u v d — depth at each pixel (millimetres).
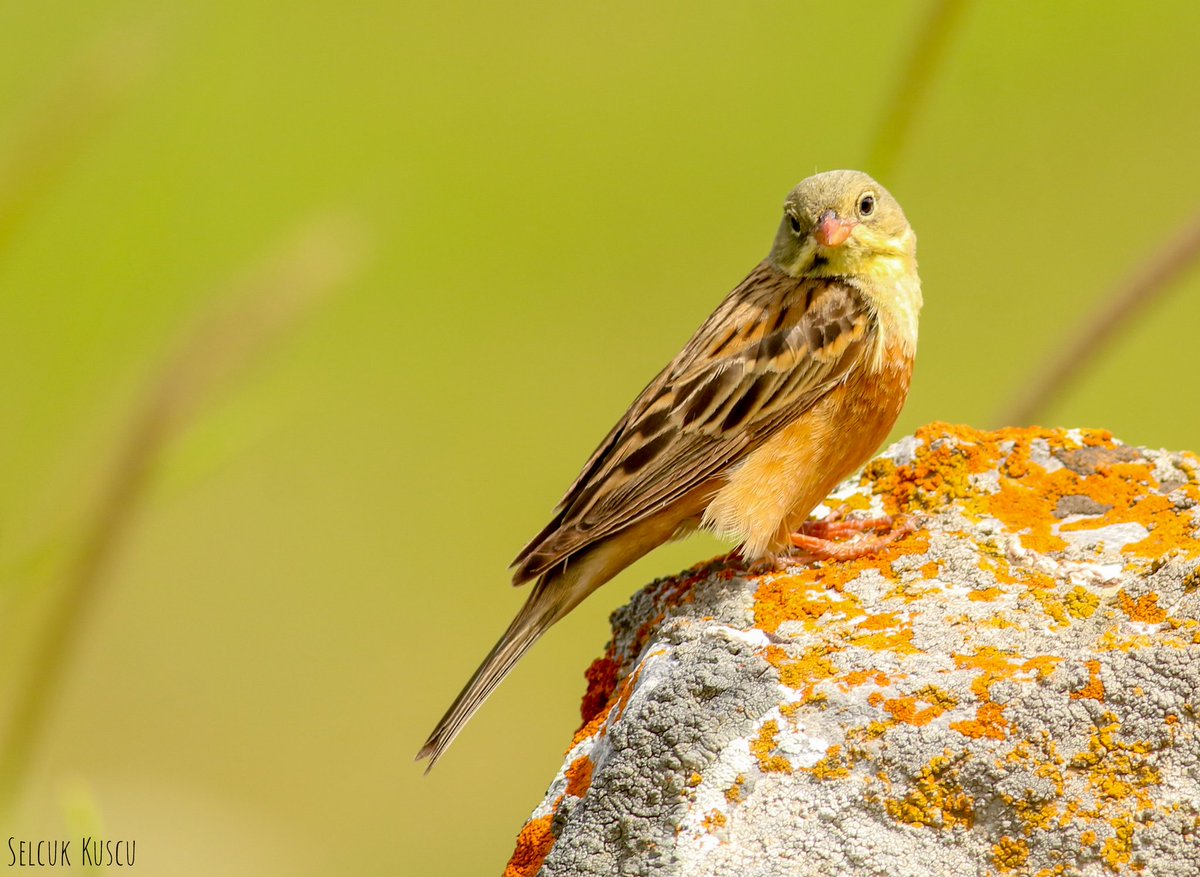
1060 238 25156
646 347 26031
